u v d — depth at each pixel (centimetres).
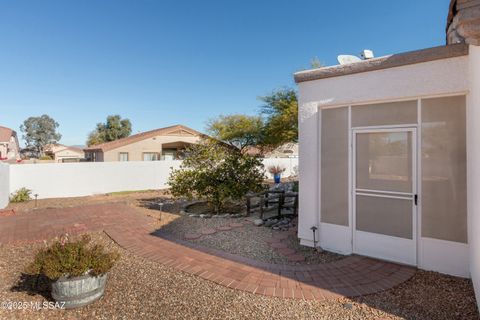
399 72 457
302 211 580
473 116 367
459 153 418
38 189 1380
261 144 2747
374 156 495
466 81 403
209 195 954
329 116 545
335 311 333
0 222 821
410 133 458
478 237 328
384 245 486
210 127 2870
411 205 458
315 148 556
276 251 554
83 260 347
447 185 427
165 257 520
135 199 1315
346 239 527
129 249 568
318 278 425
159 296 375
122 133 5388
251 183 939
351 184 520
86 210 1006
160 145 2569
